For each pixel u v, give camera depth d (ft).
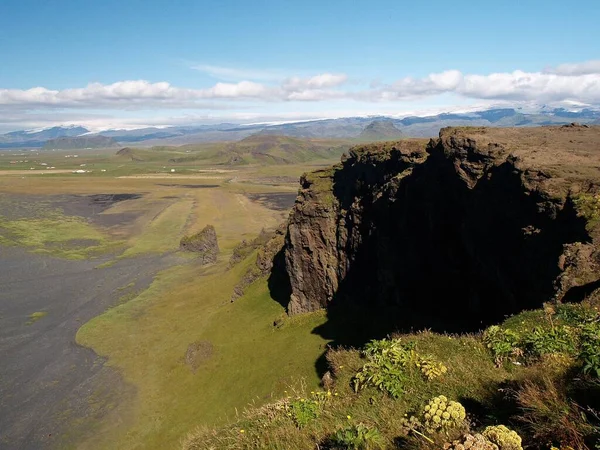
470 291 102.89
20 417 132.67
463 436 29.66
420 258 121.60
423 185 118.93
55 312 217.97
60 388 148.05
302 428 43.06
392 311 127.75
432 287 118.73
